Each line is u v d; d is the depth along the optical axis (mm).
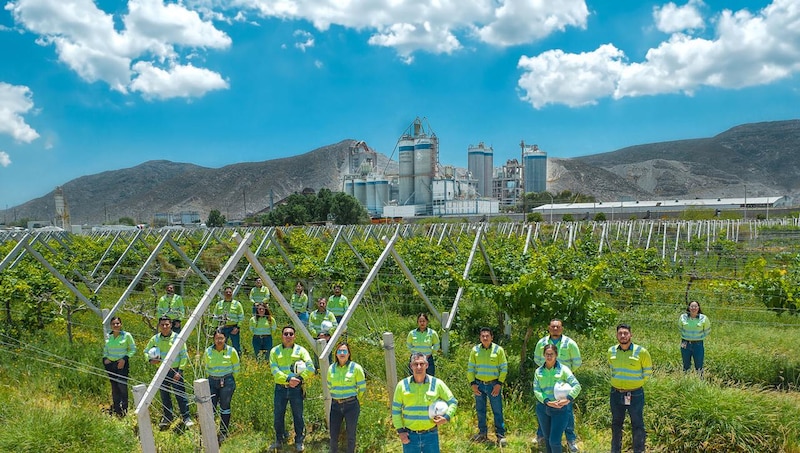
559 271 14953
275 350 7531
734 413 6922
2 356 10828
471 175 169750
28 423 7043
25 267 15531
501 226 36562
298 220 73062
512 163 194250
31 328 12625
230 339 11461
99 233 41750
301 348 7562
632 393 6699
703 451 6820
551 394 6422
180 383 8078
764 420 6844
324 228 38219
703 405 7062
